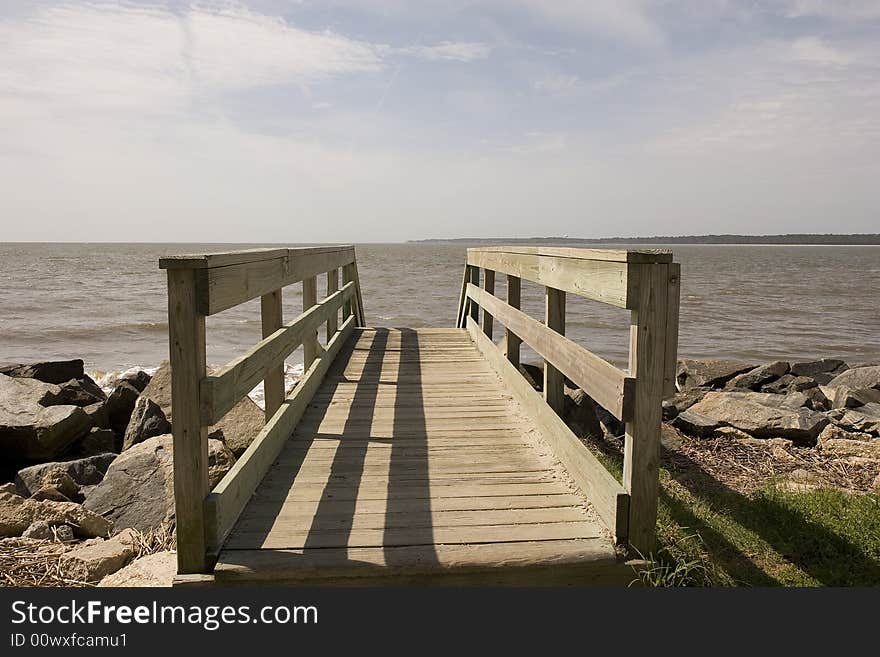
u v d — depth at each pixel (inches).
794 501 154.6
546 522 120.8
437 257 4178.2
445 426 186.4
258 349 133.0
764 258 4672.7
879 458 201.0
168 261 98.2
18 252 5433.1
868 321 978.7
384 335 370.9
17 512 158.1
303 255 197.6
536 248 171.5
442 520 121.6
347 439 173.8
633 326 109.0
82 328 818.2
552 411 165.5
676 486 171.5
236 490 120.1
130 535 151.4
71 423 258.1
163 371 286.4
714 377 382.3
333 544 111.3
